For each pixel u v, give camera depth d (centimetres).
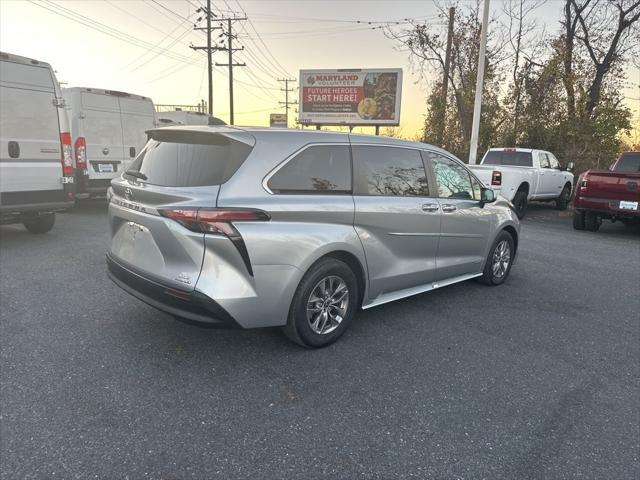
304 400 306
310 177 361
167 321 421
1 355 349
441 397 318
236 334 400
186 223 312
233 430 272
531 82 1947
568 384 343
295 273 342
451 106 2192
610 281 631
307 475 239
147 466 240
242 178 324
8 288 499
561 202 1516
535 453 264
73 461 241
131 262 357
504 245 590
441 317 470
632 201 961
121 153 1041
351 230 381
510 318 475
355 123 2455
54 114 710
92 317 425
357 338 409
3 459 239
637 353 401
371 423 285
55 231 818
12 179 664
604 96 1880
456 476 243
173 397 303
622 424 295
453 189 507
